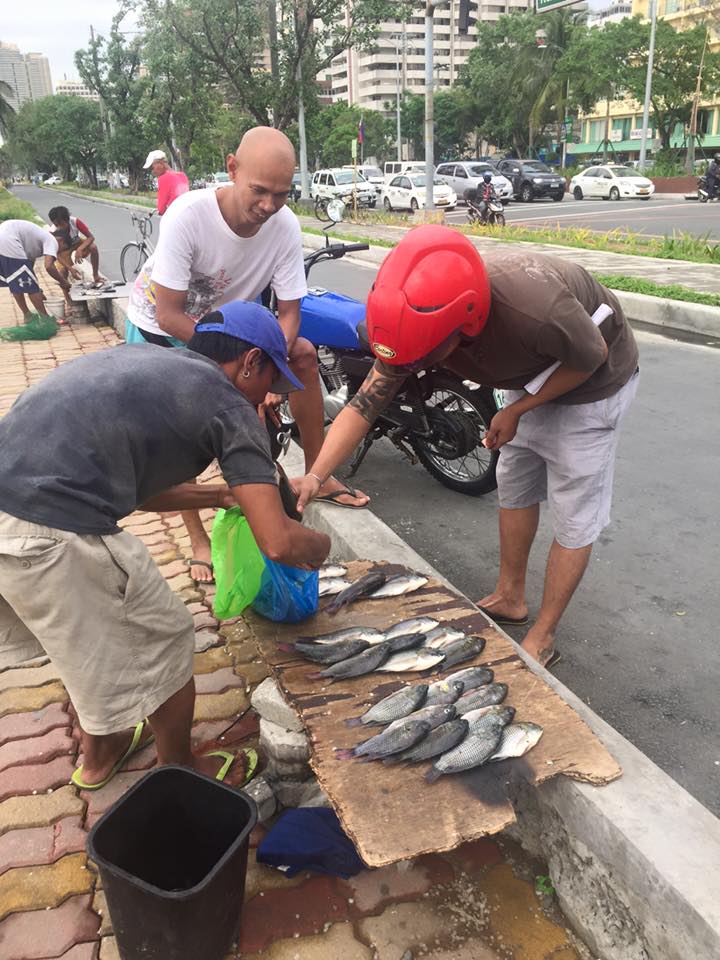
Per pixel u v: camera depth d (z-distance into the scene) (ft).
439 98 215.92
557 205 93.91
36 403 6.43
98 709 6.97
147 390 6.41
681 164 152.46
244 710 9.31
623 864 6.08
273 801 7.73
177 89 117.19
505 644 8.31
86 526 6.38
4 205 126.00
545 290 7.71
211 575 12.13
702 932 5.42
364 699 7.47
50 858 7.39
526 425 9.38
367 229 66.69
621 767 6.75
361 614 8.86
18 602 6.57
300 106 93.97
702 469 16.66
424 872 7.17
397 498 15.96
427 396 14.78
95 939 6.64
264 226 10.88
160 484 6.84
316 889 7.02
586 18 167.22
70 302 33.94
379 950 6.48
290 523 6.77
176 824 6.94
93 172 247.70
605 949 6.33
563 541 9.59
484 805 6.31
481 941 6.56
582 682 10.12
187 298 11.16
